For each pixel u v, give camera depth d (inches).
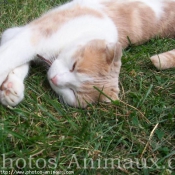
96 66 26.3
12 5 34.6
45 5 35.4
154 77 30.2
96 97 26.8
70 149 23.5
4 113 24.8
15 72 26.4
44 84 27.9
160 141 25.5
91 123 25.4
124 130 25.5
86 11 29.6
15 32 29.5
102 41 27.0
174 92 29.0
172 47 33.5
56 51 27.4
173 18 33.7
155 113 27.2
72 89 26.7
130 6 32.0
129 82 29.2
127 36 31.4
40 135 23.6
